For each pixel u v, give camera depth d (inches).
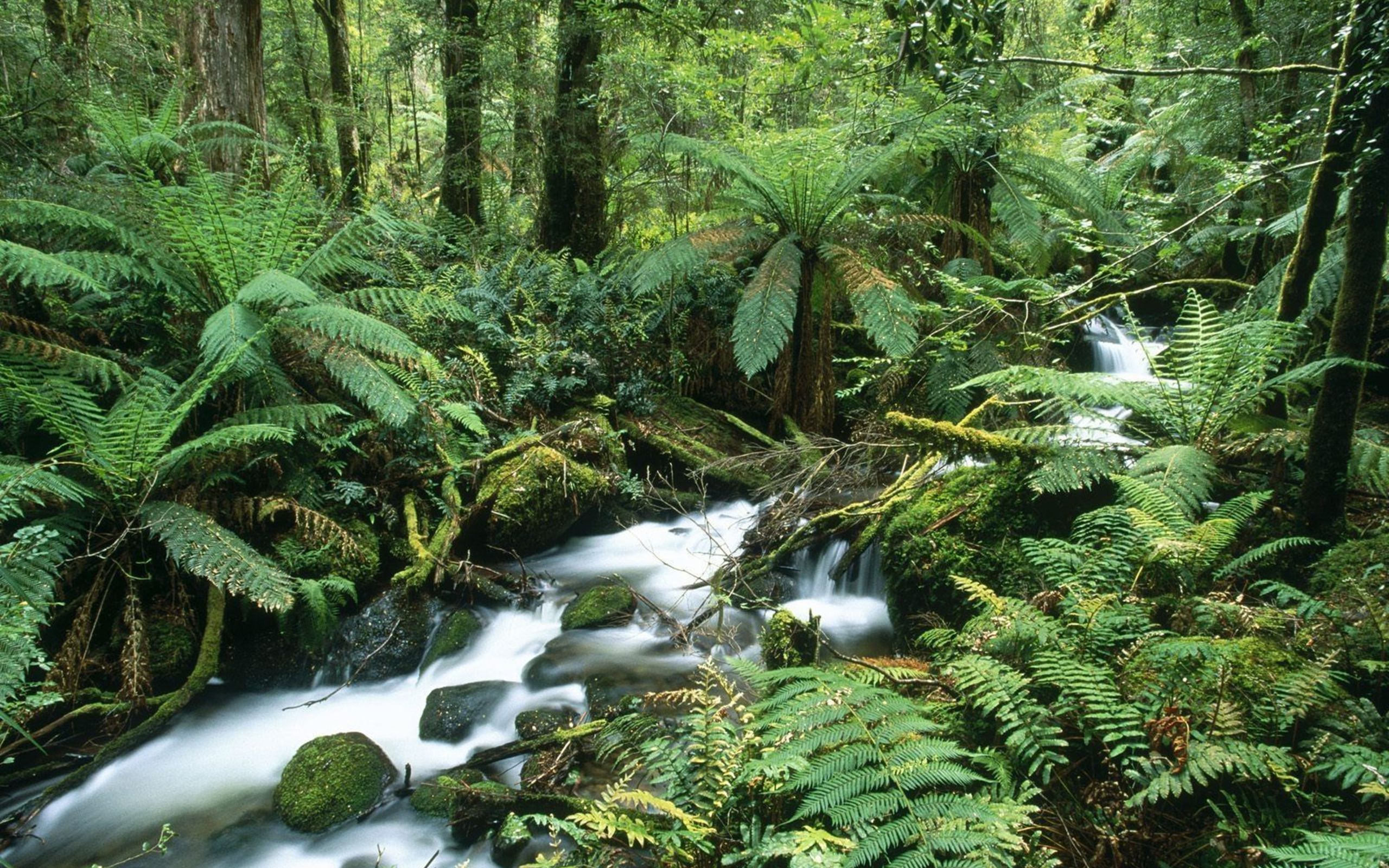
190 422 170.4
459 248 309.0
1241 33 251.8
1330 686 83.4
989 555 137.0
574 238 336.8
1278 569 116.9
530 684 150.7
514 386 232.2
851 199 244.5
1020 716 86.0
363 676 157.1
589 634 167.9
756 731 94.5
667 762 89.0
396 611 167.8
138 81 319.3
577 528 217.6
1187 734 77.4
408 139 600.7
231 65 244.7
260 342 166.9
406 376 207.0
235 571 136.2
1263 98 256.1
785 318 216.8
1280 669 89.3
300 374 195.0
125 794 124.5
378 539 180.1
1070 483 132.6
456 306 218.4
